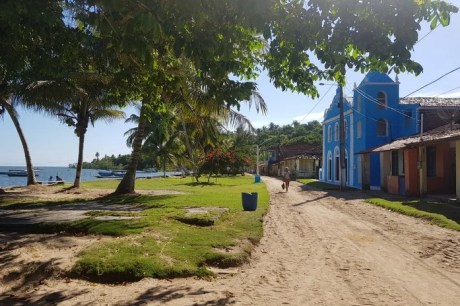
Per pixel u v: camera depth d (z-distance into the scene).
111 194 20.19
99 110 24.70
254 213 13.68
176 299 5.85
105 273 6.70
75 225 10.02
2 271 6.82
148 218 11.16
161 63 9.79
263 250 9.13
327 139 39.38
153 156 48.97
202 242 8.65
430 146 20.86
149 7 5.41
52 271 6.79
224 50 5.99
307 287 6.48
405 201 17.84
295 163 55.25
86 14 8.05
